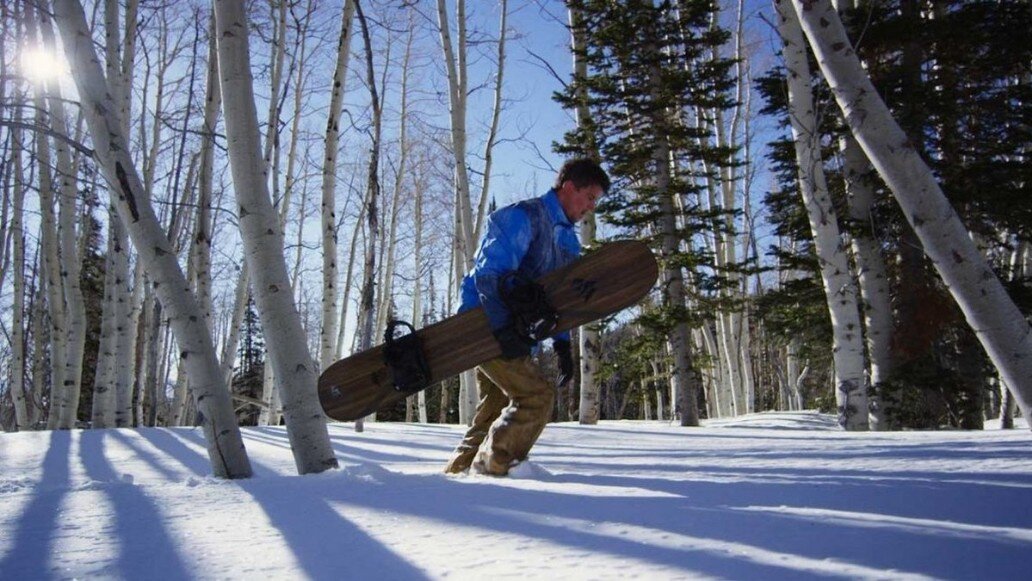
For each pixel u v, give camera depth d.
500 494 2.15
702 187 11.63
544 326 2.63
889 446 4.04
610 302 2.83
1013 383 3.33
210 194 10.66
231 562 1.38
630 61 11.62
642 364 12.38
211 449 3.43
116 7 9.55
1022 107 9.61
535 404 2.77
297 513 1.95
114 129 3.49
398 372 2.80
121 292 10.05
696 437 6.87
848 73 3.61
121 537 1.68
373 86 8.67
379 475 2.82
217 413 3.43
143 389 16.91
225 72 3.51
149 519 1.93
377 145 8.86
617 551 1.33
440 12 11.27
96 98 3.48
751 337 25.50
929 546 1.29
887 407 9.79
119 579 1.28
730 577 1.12
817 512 1.70
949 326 9.76
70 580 1.28
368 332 8.73
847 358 8.55
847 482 2.31
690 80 11.45
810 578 1.09
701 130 11.73
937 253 3.45
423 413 19.64
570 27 12.10
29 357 20.45
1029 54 9.59
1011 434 4.90
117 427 9.79
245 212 3.52
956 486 2.12
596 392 11.56
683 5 11.89
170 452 6.19
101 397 10.08
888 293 9.96
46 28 9.44
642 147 11.73
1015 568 1.12
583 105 12.03
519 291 2.62
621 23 11.32
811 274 11.95
